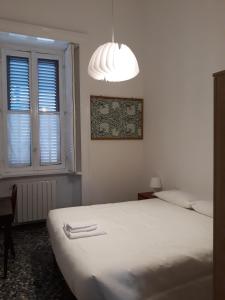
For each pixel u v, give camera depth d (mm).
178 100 3564
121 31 4145
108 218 2557
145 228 2264
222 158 1248
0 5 3400
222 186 1256
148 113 4242
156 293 1583
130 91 4270
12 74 3822
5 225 2453
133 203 3178
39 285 2326
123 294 1499
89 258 1688
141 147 4375
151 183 3867
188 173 3426
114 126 4145
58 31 3666
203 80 3143
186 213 2727
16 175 3793
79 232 2088
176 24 3549
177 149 3615
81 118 3877
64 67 4113
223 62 2879
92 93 3980
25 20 3531
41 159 4035
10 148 3834
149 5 4113
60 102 4117
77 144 3973
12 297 2148
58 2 3715
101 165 4094
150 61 4148
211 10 3000
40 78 3990
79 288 1548
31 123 3932
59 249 2031
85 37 3838
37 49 3941
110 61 2123
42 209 3881
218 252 1291
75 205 4176
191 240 1988
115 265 1599
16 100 3850
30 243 3277
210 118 3057
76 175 4098
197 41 3211
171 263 1672
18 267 2654
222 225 1264
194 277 1712
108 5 4051
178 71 3545
